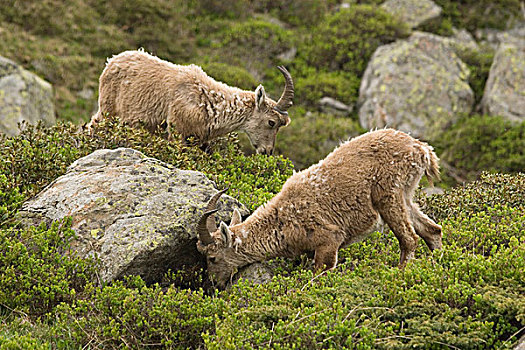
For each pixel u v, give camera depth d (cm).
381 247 1547
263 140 2245
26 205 1490
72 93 4312
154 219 1405
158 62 2069
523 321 1025
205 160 1870
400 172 1443
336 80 4728
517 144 3966
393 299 1141
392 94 4516
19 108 3725
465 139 4112
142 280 1305
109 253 1340
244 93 2191
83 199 1455
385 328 1053
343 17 5228
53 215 1449
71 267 1309
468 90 4653
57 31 4756
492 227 1570
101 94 2088
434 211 1822
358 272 1280
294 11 5534
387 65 4662
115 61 2069
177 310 1168
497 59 4741
